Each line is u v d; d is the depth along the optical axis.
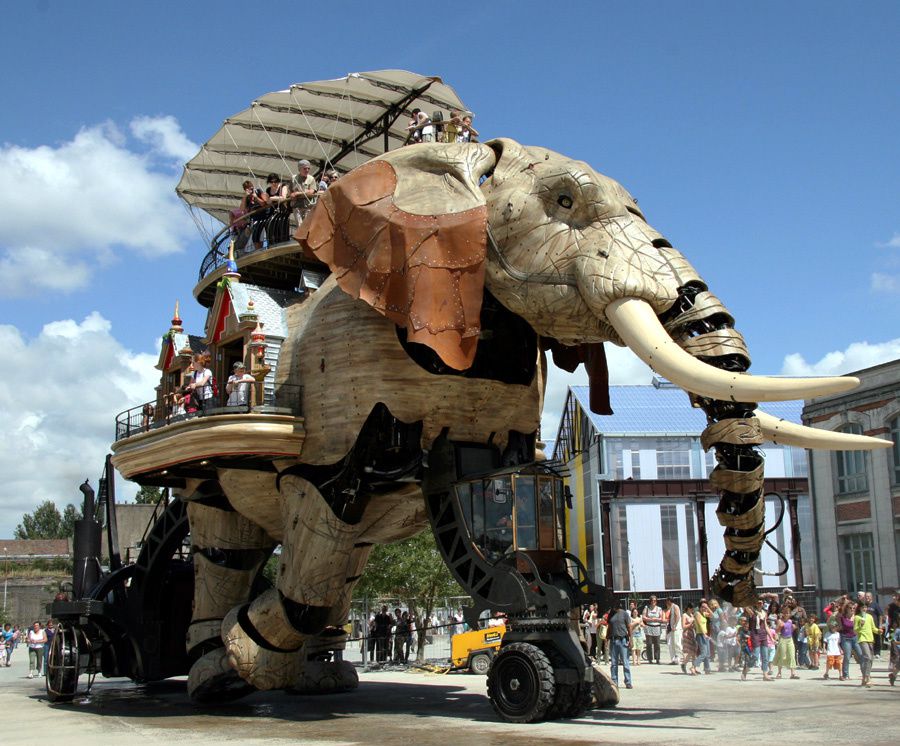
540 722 9.78
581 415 38.09
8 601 58.53
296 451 11.58
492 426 11.35
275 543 14.31
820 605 30.58
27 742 9.56
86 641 14.92
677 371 9.10
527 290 10.21
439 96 16.53
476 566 10.73
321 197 11.25
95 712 13.01
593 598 10.66
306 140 17.83
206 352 15.12
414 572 25.11
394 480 11.12
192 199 19.50
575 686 10.05
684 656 20.11
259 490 12.84
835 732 9.03
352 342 11.19
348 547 11.46
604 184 10.34
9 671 28.95
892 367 28.41
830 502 30.73
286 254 13.36
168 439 12.33
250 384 11.77
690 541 35.75
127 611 15.23
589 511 37.12
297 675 11.91
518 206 10.38
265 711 12.28
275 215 14.00
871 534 29.25
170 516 15.20
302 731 10.04
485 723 10.08
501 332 11.25
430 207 10.41
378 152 18.30
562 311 10.05
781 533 36.44
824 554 30.83
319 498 11.36
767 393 8.61
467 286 10.13
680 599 35.19
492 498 10.81
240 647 11.70
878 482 28.62
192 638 13.83
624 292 9.55
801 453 37.66
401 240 10.41
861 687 15.49
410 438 10.91
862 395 29.25
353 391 11.11
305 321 12.20
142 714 12.44
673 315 9.81
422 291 10.14
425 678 18.67
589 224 10.17
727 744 8.08
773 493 9.42
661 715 10.69
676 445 37.06
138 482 14.33
